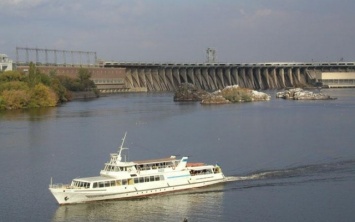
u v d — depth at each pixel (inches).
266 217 4571.9
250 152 7293.3
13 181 5866.1
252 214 4650.6
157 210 4783.5
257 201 4982.8
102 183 5009.8
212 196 5137.8
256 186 5452.8
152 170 5216.5
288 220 4498.0
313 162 6505.9
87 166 6535.4
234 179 5723.4
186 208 4822.8
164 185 5216.5
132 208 4847.4
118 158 5236.2
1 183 5787.4
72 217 4650.6
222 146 7854.3
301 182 5575.8
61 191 4928.6
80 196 4963.1
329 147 7568.9
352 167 6200.8
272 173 5964.6
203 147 7795.3
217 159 6840.6
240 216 4608.8
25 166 6609.3
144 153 7401.6
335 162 6491.1
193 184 5374.0
